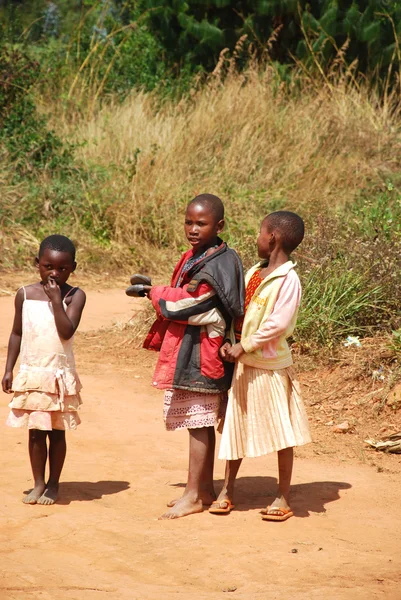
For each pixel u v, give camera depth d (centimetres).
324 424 1043
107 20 3434
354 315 1282
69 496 782
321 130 2573
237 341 754
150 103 2778
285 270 730
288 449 735
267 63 2905
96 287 1975
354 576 611
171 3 3086
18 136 2436
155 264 2150
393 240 1422
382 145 2539
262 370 734
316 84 2817
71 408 757
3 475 838
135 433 1003
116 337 1482
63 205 2269
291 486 829
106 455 916
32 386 739
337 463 913
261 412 731
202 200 757
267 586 588
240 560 637
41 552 644
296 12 2955
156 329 768
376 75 2933
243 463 914
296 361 1209
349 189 2359
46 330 748
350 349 1201
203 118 2584
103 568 617
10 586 576
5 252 2072
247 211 2266
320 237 1436
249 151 2470
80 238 2192
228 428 734
